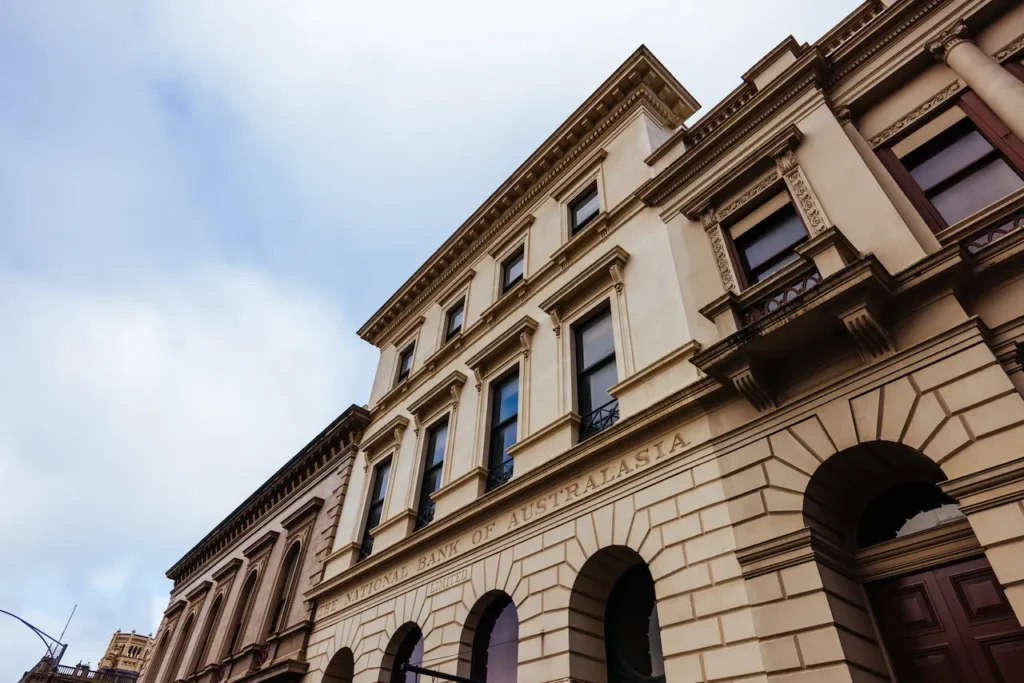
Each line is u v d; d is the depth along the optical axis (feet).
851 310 25.46
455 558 42.96
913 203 29.50
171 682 84.84
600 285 44.70
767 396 28.86
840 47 36.76
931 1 33.65
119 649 311.47
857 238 29.45
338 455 72.74
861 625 23.70
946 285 24.85
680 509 30.25
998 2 31.04
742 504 27.81
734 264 35.55
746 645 24.64
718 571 27.14
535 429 42.91
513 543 38.63
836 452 25.55
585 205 55.77
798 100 37.32
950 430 22.58
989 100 28.25
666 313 38.04
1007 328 23.29
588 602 33.35
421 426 58.54
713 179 40.04
